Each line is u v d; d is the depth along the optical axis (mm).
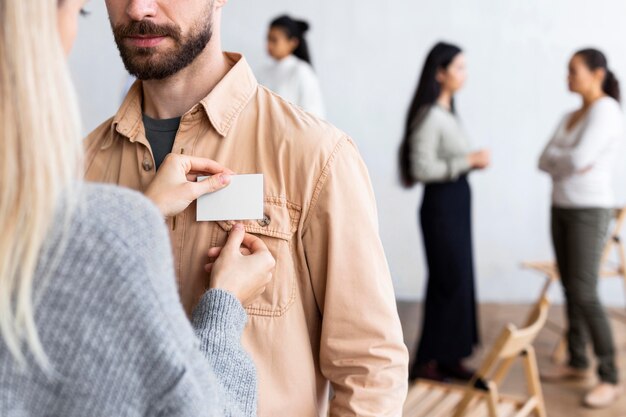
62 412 664
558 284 5184
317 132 1110
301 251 1107
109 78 4262
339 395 1122
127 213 693
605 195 3533
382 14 4992
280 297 1092
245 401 926
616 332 4555
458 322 3676
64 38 748
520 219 5145
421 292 5195
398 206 5125
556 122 5059
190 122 1133
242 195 1084
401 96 5051
